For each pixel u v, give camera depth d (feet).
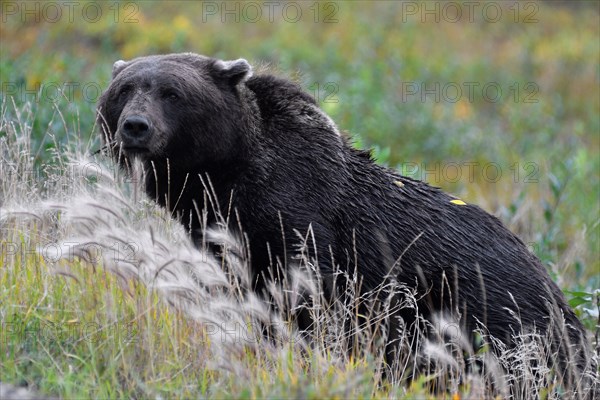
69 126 51.21
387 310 34.78
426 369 36.45
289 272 36.55
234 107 37.96
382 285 35.78
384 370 35.04
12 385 29.66
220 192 37.65
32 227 36.40
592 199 66.28
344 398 28.76
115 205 35.09
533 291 38.14
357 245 37.93
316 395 28.40
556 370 34.88
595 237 59.41
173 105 37.11
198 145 37.35
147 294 31.78
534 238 54.65
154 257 31.71
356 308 34.91
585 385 36.60
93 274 33.50
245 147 37.63
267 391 29.37
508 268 38.27
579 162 71.67
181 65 38.19
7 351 31.12
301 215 36.94
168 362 30.66
